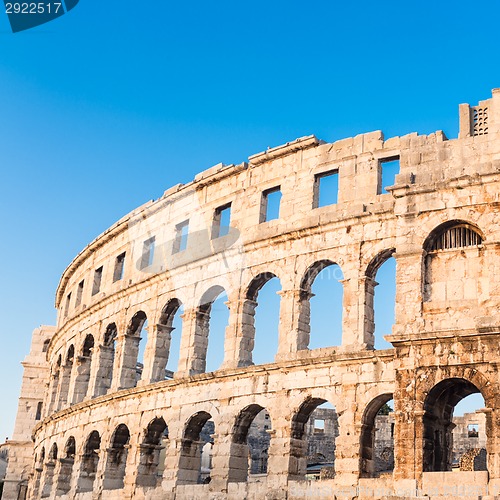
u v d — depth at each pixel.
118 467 66.94
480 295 44.81
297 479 50.75
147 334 67.25
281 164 60.34
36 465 86.44
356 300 51.84
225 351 58.25
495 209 45.81
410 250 47.22
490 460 40.97
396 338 45.00
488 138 48.75
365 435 48.47
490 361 42.38
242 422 55.41
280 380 53.06
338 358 49.81
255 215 60.66
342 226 54.06
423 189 48.03
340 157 56.66
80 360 79.31
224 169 63.75
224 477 54.00
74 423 74.81
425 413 43.56
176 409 60.09
